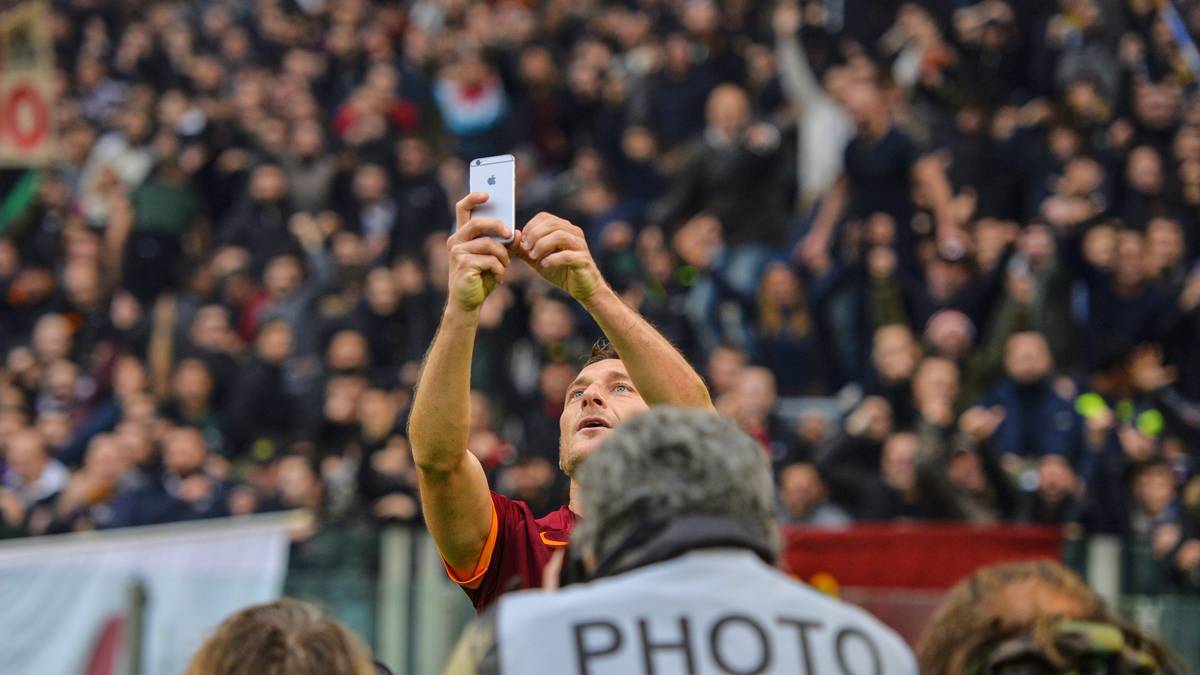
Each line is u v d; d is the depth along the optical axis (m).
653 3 18.61
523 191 16.72
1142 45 16.27
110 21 23.17
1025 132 15.51
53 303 18.27
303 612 3.66
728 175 15.84
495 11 20.25
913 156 15.04
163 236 18.25
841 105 16.20
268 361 15.14
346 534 10.65
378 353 15.67
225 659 3.52
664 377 4.59
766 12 17.97
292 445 14.16
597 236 16.02
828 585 9.66
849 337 14.42
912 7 16.73
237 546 10.54
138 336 17.02
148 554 10.42
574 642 3.22
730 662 3.22
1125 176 15.06
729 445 3.38
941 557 9.66
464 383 4.59
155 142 19.56
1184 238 14.94
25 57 16.47
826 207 15.13
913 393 12.66
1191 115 15.99
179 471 12.96
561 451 5.25
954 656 3.67
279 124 18.23
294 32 21.36
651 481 3.32
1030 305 13.67
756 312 15.18
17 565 10.35
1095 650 3.54
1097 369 13.88
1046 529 9.84
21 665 10.30
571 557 3.55
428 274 15.97
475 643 3.37
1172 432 13.32
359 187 17.52
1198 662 9.87
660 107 17.17
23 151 16.44
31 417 16.58
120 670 10.28
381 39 19.84
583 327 14.30
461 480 4.77
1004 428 12.43
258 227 17.47
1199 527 11.27
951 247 14.21
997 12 16.59
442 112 18.69
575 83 18.16
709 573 3.28
